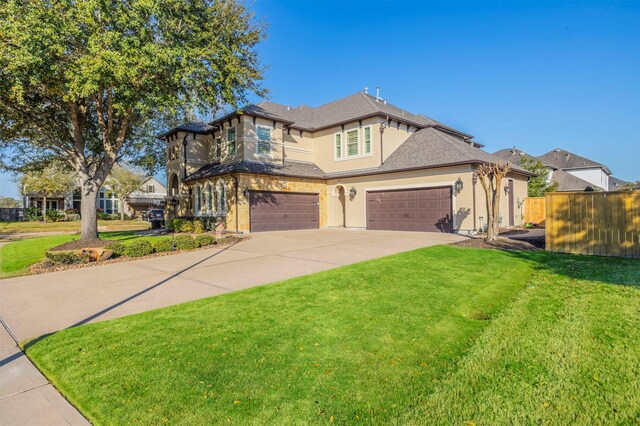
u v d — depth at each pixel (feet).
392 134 66.33
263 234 56.59
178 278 25.27
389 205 61.62
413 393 9.79
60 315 17.30
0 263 35.83
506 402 9.27
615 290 19.15
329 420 8.70
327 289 20.66
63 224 107.45
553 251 33.30
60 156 49.88
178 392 10.00
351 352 12.37
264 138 66.39
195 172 75.10
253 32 56.95
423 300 18.19
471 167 50.55
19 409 9.48
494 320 15.14
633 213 29.48
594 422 8.41
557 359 11.51
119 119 53.11
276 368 11.32
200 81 42.24
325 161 74.38
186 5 39.06
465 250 33.99
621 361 11.23
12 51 30.60
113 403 9.57
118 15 34.86
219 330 14.57
